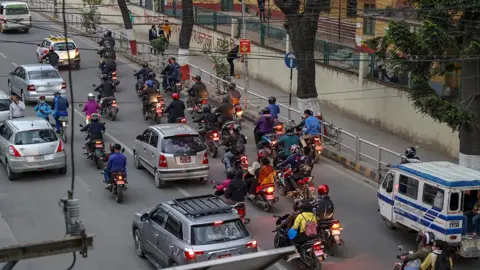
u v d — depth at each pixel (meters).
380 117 26.42
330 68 29.39
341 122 27.56
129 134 25.81
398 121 25.44
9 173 20.78
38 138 20.80
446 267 13.23
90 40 46.72
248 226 17.39
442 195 14.80
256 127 23.55
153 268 14.75
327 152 23.80
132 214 18.06
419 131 24.38
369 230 17.28
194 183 20.73
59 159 20.89
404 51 17.47
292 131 21.30
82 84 34.28
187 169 19.88
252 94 28.72
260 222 17.69
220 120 24.03
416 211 15.62
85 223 17.31
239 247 13.30
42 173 21.62
